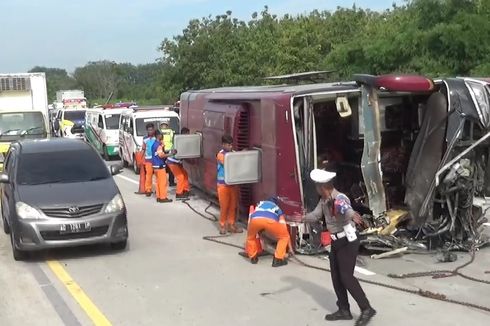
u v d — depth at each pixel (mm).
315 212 6570
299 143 9234
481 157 9484
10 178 10219
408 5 26156
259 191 10555
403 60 24219
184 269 8773
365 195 10109
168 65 40938
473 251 9344
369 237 9320
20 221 9125
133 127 20984
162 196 15000
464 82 9211
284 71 34469
